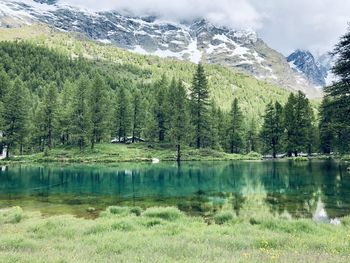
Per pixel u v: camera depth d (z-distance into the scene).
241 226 22.48
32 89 180.75
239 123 110.88
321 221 26.69
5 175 59.00
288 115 99.44
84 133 93.75
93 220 26.22
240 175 56.78
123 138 116.50
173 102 103.00
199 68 100.56
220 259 11.56
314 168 65.19
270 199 36.38
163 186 46.56
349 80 50.78
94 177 55.88
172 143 95.69
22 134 94.12
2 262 11.10
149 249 14.16
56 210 31.88
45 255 12.70
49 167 72.00
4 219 26.41
